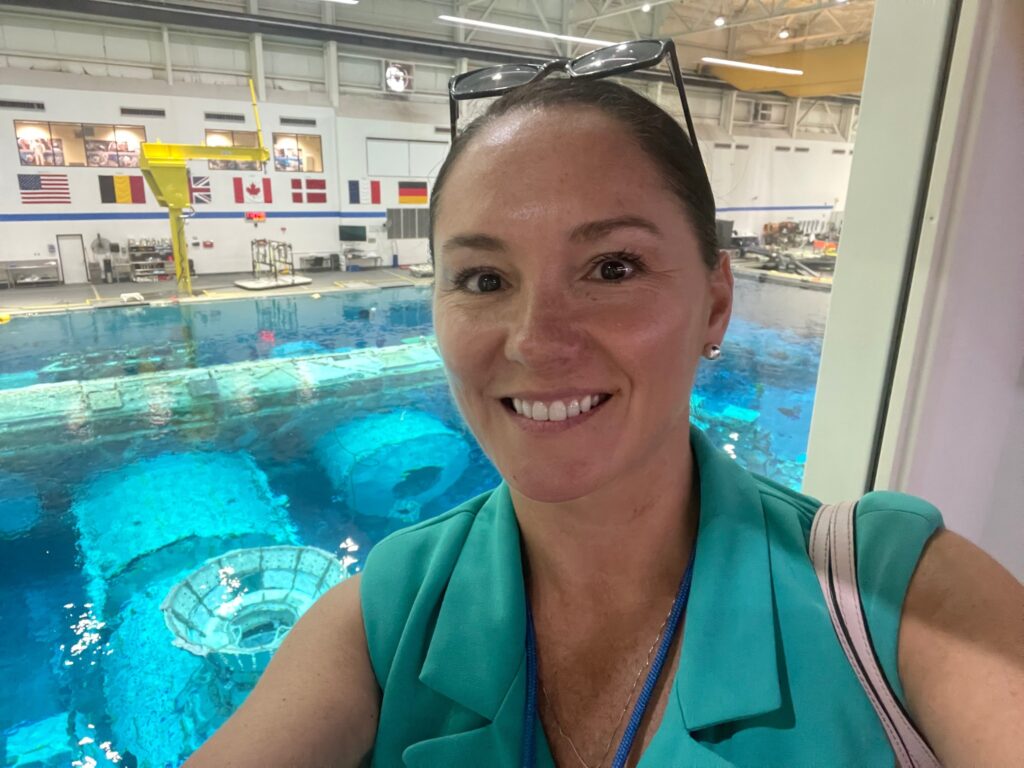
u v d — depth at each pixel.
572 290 0.44
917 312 1.01
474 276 0.49
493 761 0.49
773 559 0.49
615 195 0.44
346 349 7.12
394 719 0.52
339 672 0.53
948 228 0.96
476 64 11.59
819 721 0.42
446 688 0.50
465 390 0.49
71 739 2.24
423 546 0.58
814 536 0.50
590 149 0.44
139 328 7.69
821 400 1.18
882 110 1.00
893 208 1.01
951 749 0.40
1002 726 0.38
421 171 11.86
